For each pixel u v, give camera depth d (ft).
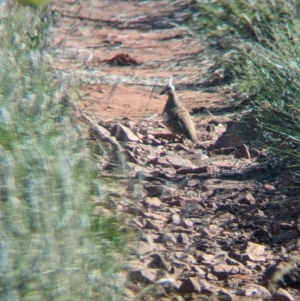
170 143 59.06
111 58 87.97
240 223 41.57
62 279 27.40
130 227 36.06
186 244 38.37
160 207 43.50
